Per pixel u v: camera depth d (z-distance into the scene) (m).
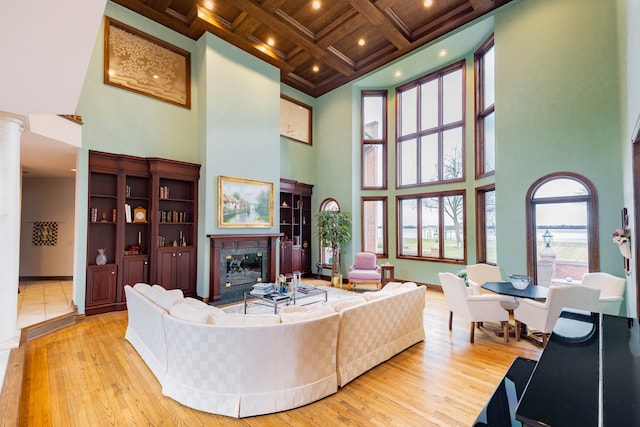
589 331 1.83
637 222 3.29
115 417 2.26
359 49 6.83
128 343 3.63
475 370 2.99
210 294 5.59
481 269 4.80
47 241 6.86
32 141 4.13
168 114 5.62
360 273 6.53
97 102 4.81
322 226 7.54
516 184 4.94
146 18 5.39
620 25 3.89
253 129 6.44
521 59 4.93
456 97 6.69
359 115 7.98
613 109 4.07
